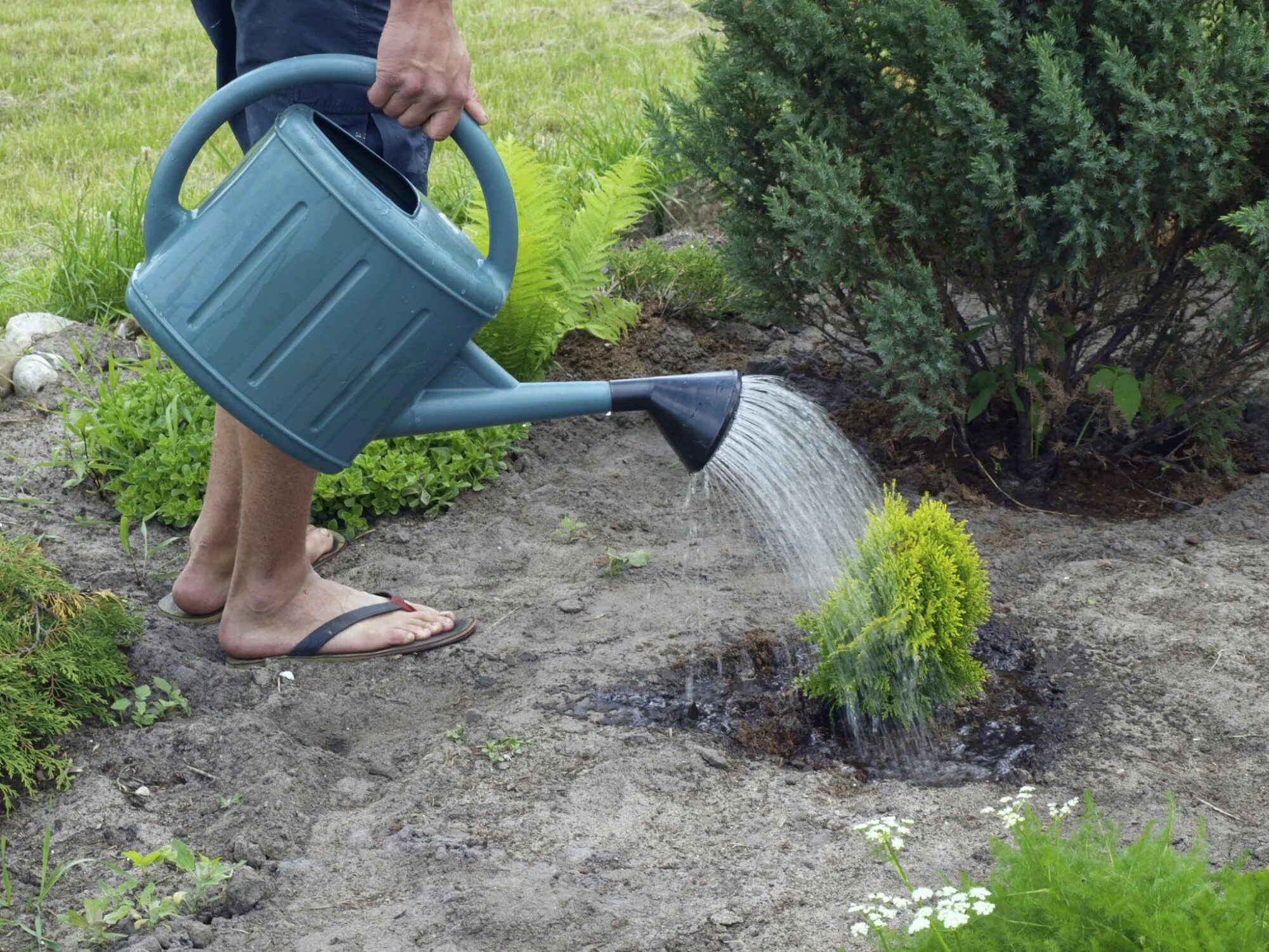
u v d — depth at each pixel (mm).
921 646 2588
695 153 3820
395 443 3797
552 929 2041
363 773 2553
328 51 2447
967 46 3195
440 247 2215
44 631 2732
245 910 2125
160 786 2494
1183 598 3086
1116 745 2566
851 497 3137
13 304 5051
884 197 3428
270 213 2174
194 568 3078
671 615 3117
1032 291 3605
